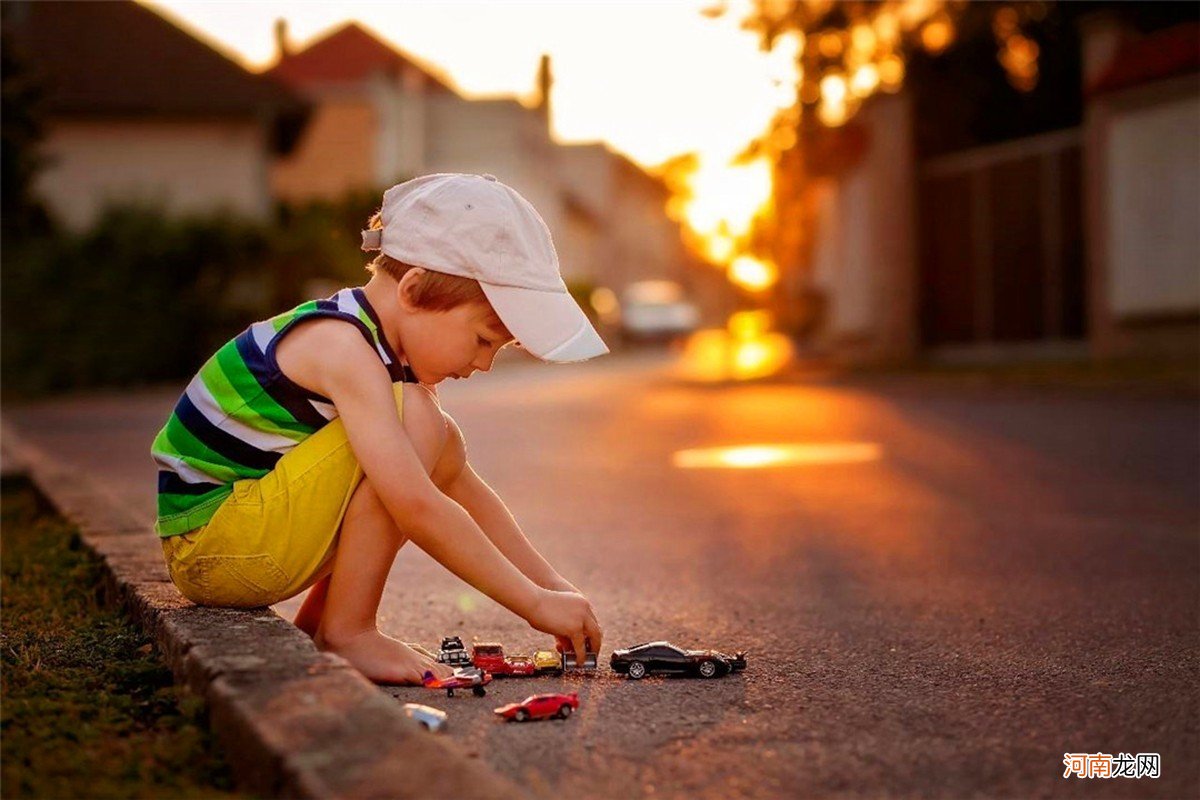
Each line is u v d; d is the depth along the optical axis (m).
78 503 5.09
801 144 19.05
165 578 3.31
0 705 2.38
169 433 2.80
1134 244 13.70
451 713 2.51
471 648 3.20
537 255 2.70
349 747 1.92
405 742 1.94
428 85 47.44
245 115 25.88
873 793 2.07
